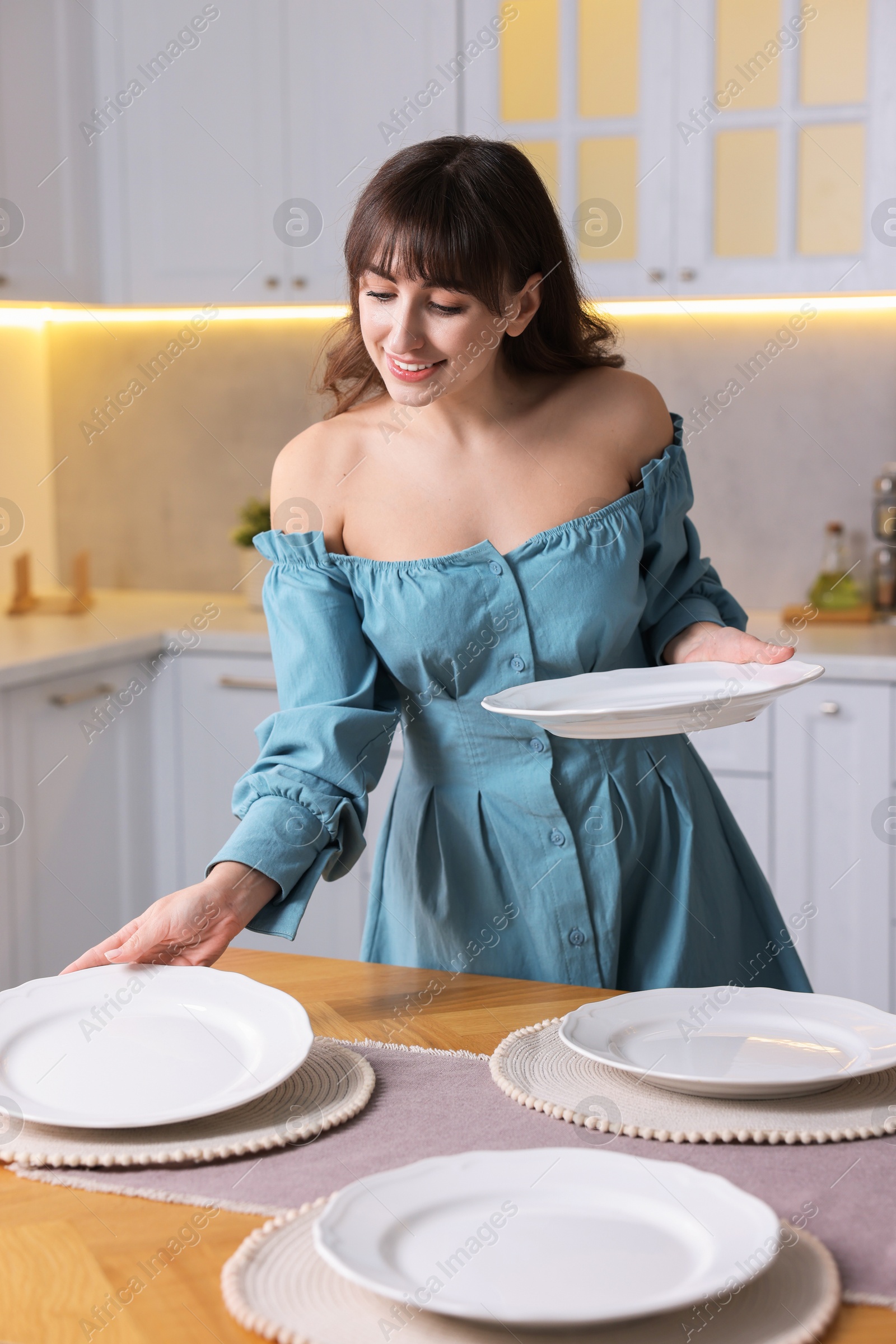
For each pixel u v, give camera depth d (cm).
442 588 119
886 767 237
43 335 332
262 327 319
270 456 323
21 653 253
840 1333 60
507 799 124
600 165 260
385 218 103
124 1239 69
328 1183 74
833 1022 91
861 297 271
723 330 286
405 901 131
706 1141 77
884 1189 72
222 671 278
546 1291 62
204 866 287
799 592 291
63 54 280
